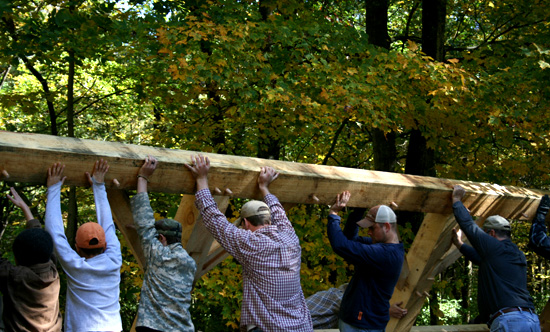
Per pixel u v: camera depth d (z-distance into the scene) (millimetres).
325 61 6418
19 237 2566
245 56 6109
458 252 4859
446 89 6355
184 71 5680
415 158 9109
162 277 3033
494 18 9055
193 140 8438
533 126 6992
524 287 3996
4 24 7172
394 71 7035
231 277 6488
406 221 8852
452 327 5102
